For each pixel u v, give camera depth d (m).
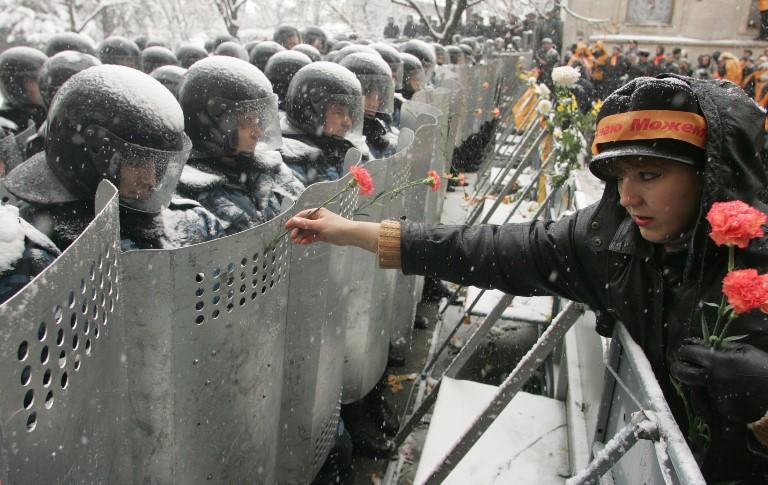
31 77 4.39
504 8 21.39
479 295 4.04
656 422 1.21
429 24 10.80
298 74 3.61
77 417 1.24
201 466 1.88
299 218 1.88
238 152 2.82
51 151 1.98
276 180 3.04
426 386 4.07
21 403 1.06
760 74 12.48
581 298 1.68
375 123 4.50
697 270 1.33
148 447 1.73
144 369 1.65
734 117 1.22
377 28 22.47
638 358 1.41
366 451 3.38
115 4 16.80
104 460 1.41
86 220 2.08
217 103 2.68
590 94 9.48
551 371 3.79
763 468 1.35
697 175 1.30
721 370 1.18
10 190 2.07
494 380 4.20
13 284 1.45
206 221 2.36
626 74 14.35
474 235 1.76
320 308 2.32
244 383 1.95
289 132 3.65
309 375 2.40
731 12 19.42
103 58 6.34
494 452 2.32
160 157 1.98
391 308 3.51
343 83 3.54
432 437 2.43
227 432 1.93
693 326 1.35
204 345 1.75
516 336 4.70
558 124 4.20
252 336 1.93
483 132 10.11
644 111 1.27
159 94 2.02
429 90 5.84
